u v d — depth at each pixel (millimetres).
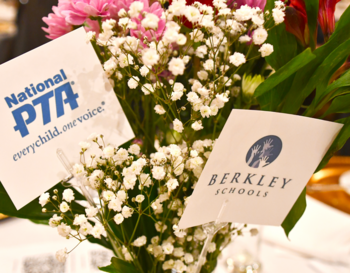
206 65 416
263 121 363
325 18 443
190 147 423
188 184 485
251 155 389
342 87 429
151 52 323
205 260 514
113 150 394
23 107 420
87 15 427
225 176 396
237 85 522
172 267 477
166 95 418
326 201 976
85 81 442
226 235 528
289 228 491
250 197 434
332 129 398
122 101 519
